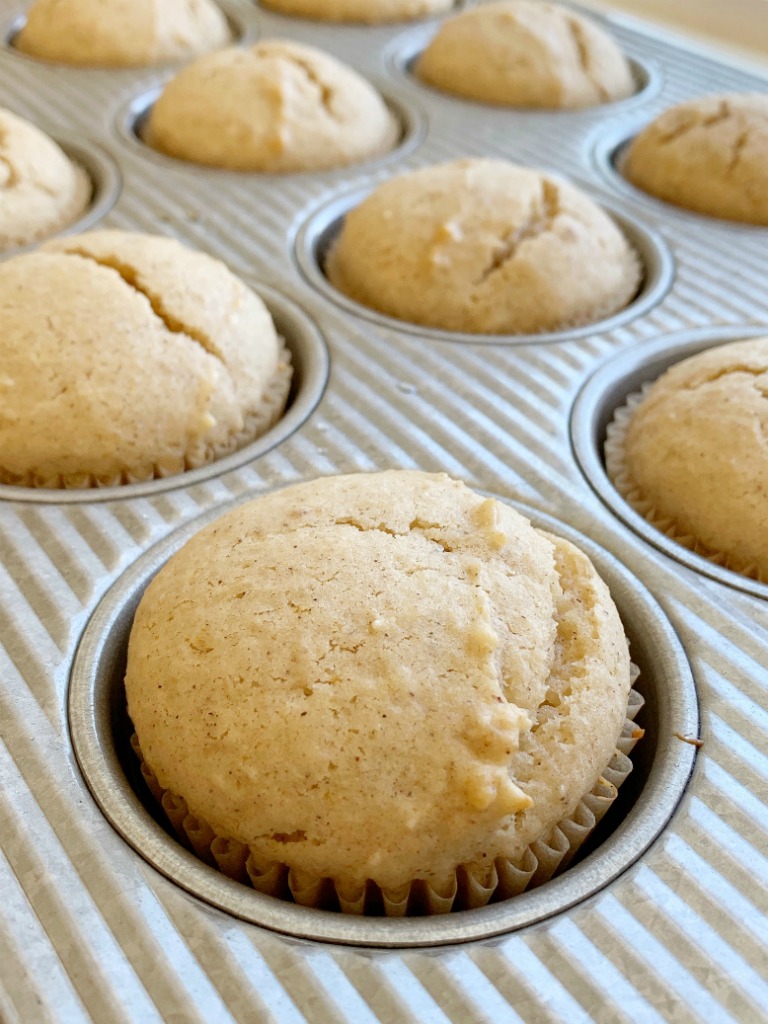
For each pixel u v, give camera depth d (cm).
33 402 13
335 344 16
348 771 9
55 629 11
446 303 17
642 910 8
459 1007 8
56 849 9
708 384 14
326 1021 7
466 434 14
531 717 9
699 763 10
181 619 10
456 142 23
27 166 19
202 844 9
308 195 20
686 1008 8
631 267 18
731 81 27
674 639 11
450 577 10
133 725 11
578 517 13
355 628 9
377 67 26
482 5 26
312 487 11
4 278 14
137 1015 7
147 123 23
